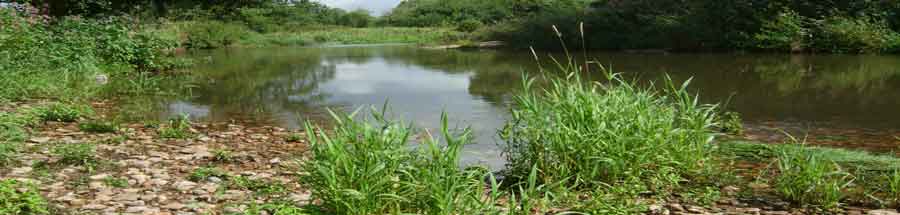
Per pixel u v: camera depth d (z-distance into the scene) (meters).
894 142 5.92
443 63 17.95
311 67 16.86
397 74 14.19
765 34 20.83
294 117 7.83
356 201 3.44
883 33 18.95
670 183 4.41
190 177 4.45
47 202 3.72
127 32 13.81
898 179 3.98
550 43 25.33
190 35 30.98
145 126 6.68
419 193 3.48
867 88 10.38
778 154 4.58
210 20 34.84
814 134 6.37
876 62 15.52
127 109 8.23
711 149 4.90
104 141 5.66
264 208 3.71
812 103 8.73
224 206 3.75
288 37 40.50
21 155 4.90
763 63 15.88
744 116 7.63
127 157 5.05
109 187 4.13
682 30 22.05
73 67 10.20
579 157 4.34
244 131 6.69
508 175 4.61
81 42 11.74
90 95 9.22
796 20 20.41
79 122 6.75
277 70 15.78
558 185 4.20
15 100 7.73
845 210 3.83
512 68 15.79
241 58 21.73
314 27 53.00
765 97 9.45
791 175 4.16
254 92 10.66
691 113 4.87
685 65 15.63
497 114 7.88
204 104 9.04
